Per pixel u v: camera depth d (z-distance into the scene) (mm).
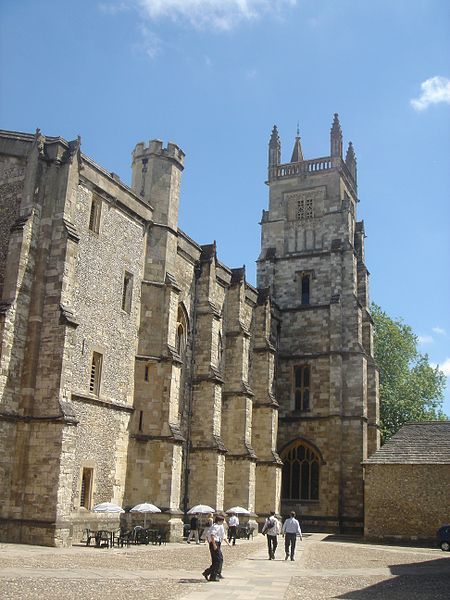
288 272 62406
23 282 31125
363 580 23719
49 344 30922
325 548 38500
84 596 16375
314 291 60812
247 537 43594
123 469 36000
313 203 63875
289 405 58281
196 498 42000
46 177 33125
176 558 27781
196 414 43562
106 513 34156
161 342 38875
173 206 41969
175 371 38500
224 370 48812
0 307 30234
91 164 35312
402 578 24688
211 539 21172
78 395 32781
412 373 77000
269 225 64812
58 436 29609
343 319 58750
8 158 33969
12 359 30156
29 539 28812
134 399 37656
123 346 37156
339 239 61312
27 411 30141
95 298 35094
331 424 55812
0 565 21438
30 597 15797
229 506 46031
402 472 47125
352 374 57094
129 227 38719
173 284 39812
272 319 58688
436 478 46219
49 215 32594
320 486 54844
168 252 40812
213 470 42062
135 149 42906
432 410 76312
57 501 28922
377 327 76875
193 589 18922
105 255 36250
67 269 31812
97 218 36031
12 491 29375
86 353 34000
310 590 20188
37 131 33312
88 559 24906
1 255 32781
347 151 70188
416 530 45688
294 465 56656
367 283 64938
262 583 21188
